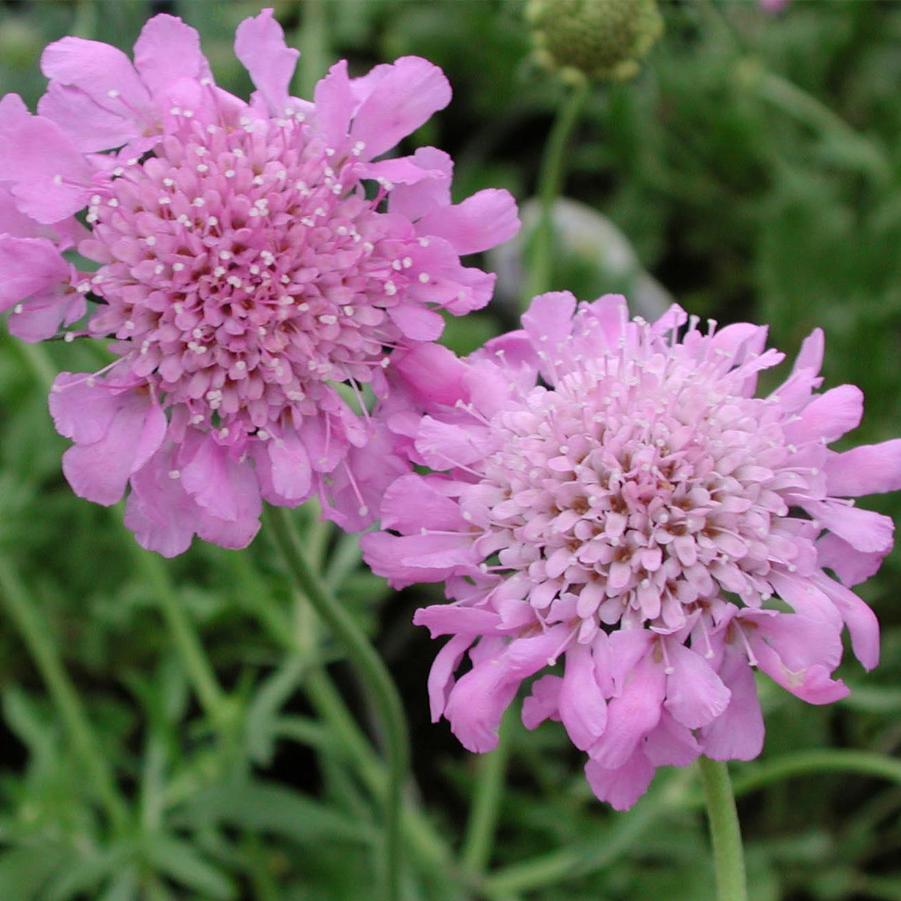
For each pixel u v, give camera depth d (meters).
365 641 0.24
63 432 0.21
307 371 0.21
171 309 0.21
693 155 0.41
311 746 0.33
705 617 0.21
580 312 0.22
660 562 0.21
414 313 0.21
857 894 0.32
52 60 0.21
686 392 0.21
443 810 0.32
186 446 0.21
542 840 0.31
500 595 0.21
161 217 0.21
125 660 0.33
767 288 0.37
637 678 0.20
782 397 0.21
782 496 0.21
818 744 0.31
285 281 0.21
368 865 0.30
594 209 0.44
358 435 0.21
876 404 0.34
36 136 0.21
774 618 0.20
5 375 0.32
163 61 0.21
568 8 0.27
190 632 0.29
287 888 0.31
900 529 0.32
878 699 0.28
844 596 0.21
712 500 0.21
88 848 0.29
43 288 0.21
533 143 0.45
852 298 0.36
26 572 0.33
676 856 0.30
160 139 0.21
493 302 0.38
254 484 0.21
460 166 0.43
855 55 0.43
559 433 0.21
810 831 0.32
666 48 0.39
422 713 0.33
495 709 0.20
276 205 0.21
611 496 0.21
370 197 0.23
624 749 0.20
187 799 0.29
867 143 0.38
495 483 0.21
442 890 0.29
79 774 0.30
